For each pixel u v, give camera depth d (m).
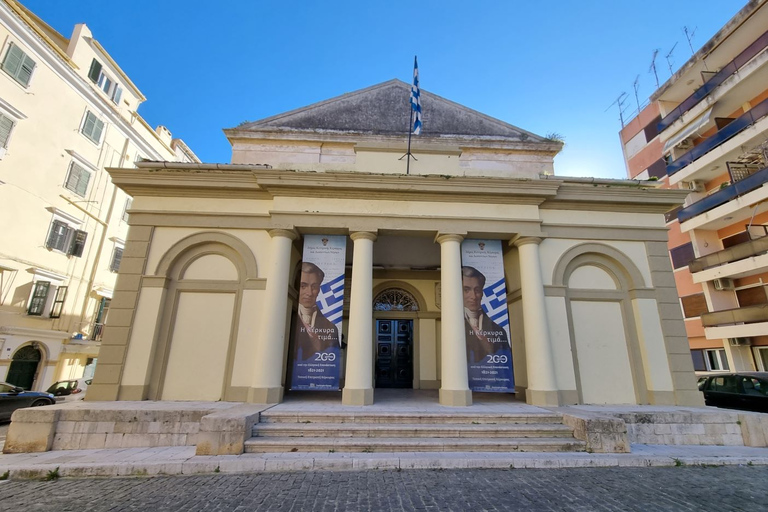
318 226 9.32
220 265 9.52
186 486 4.99
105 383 8.39
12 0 17.31
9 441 6.50
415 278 13.84
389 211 9.53
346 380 8.52
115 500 4.53
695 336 18.81
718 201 17.58
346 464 5.69
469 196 9.68
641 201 10.12
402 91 13.61
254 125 12.84
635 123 24.78
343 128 13.09
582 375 9.30
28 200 17.38
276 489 4.88
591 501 4.54
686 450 6.85
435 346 13.35
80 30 20.47
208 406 7.66
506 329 9.37
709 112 19.12
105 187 21.92
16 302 16.81
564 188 10.03
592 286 9.99
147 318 8.90
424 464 5.76
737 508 4.38
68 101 19.50
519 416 7.37
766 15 17.22
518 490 4.88
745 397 9.45
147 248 9.34
